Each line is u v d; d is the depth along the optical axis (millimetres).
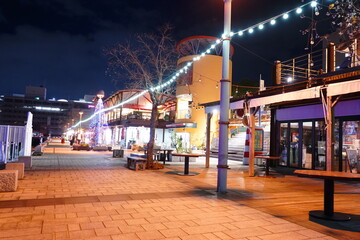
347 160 12398
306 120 14477
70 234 4191
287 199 7219
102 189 7820
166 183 9172
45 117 129750
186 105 33000
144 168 12805
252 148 11797
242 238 4262
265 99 11070
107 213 5391
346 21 9602
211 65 29656
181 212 5613
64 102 131500
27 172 10898
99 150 26828
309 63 14602
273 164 16156
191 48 30453
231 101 13562
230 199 6984
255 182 10164
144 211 5613
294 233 4539
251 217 5398
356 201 7281
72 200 6395
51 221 4793
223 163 7793
